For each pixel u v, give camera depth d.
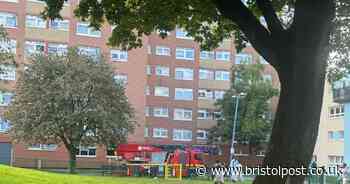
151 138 84.62
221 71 89.25
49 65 52.84
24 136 51.97
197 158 57.50
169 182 35.75
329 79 15.09
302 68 9.61
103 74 53.41
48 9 12.16
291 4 13.59
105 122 52.16
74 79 52.56
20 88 53.06
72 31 74.62
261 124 80.56
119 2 13.24
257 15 13.17
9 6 71.75
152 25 13.75
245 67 84.25
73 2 74.88
